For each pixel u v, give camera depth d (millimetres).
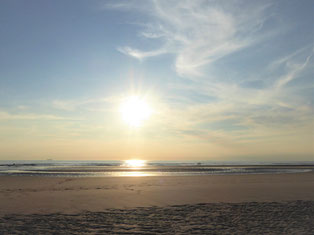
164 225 8336
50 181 23203
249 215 9719
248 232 7473
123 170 49156
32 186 19281
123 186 19281
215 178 26609
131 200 13031
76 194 15008
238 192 15867
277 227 8000
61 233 7398
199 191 16297
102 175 33719
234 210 10656
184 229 7863
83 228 7957
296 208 11023
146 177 28188
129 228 7980
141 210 10688
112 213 10117
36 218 9219
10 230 7633
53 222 8672
